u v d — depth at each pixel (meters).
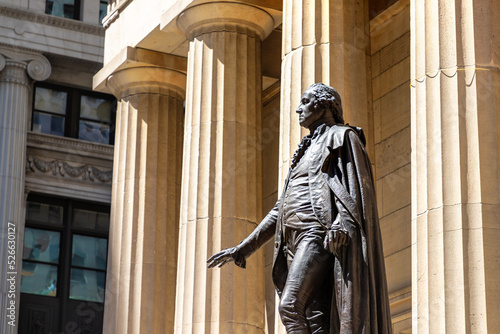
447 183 11.97
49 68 30.91
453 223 11.75
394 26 19.23
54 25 31.34
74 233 31.62
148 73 22.44
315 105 9.14
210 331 17.41
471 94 12.21
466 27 12.56
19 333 30.00
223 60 19.02
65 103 32.34
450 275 11.55
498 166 11.90
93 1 32.41
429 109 12.52
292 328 8.43
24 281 30.47
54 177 31.05
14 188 29.36
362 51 15.99
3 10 30.44
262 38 19.67
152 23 21.59
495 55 12.41
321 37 15.77
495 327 11.13
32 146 30.80
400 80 18.83
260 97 19.33
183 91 22.94
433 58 12.66
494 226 11.61
